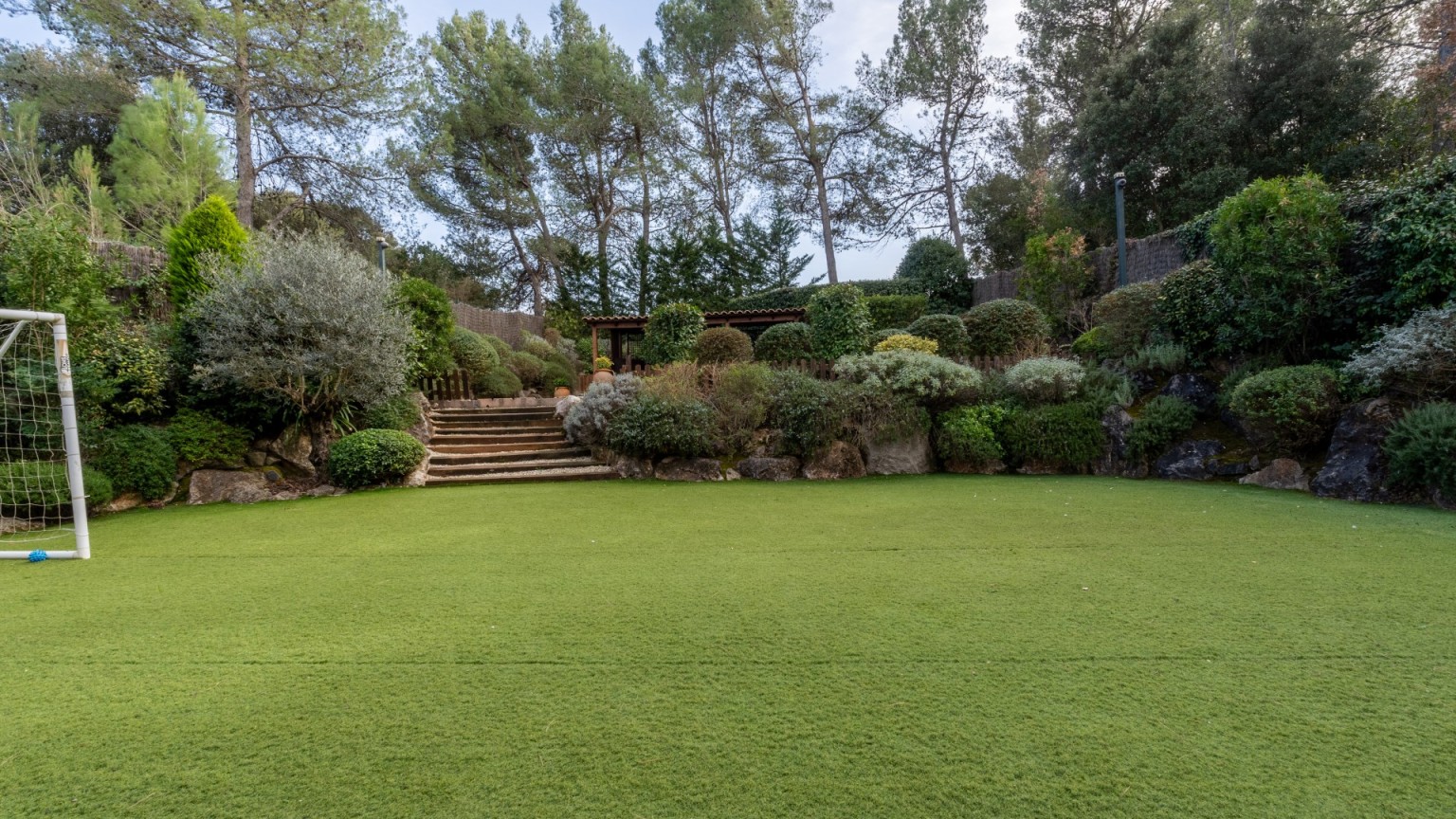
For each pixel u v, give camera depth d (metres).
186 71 14.87
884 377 9.32
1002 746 1.86
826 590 3.40
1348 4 15.03
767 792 1.66
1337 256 7.32
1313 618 2.87
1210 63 15.80
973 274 24.19
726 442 8.85
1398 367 6.08
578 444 9.70
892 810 1.58
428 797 1.65
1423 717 2.00
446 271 23.03
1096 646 2.58
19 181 12.61
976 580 3.53
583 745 1.89
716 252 22.61
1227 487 6.85
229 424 7.95
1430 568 3.66
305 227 17.92
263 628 2.95
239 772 1.79
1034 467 8.53
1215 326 8.55
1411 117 13.47
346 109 15.82
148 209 13.57
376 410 9.14
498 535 5.00
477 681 2.34
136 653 2.66
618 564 4.03
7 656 2.65
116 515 6.39
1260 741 1.87
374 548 4.61
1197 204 14.57
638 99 21.23
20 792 1.71
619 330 16.88
